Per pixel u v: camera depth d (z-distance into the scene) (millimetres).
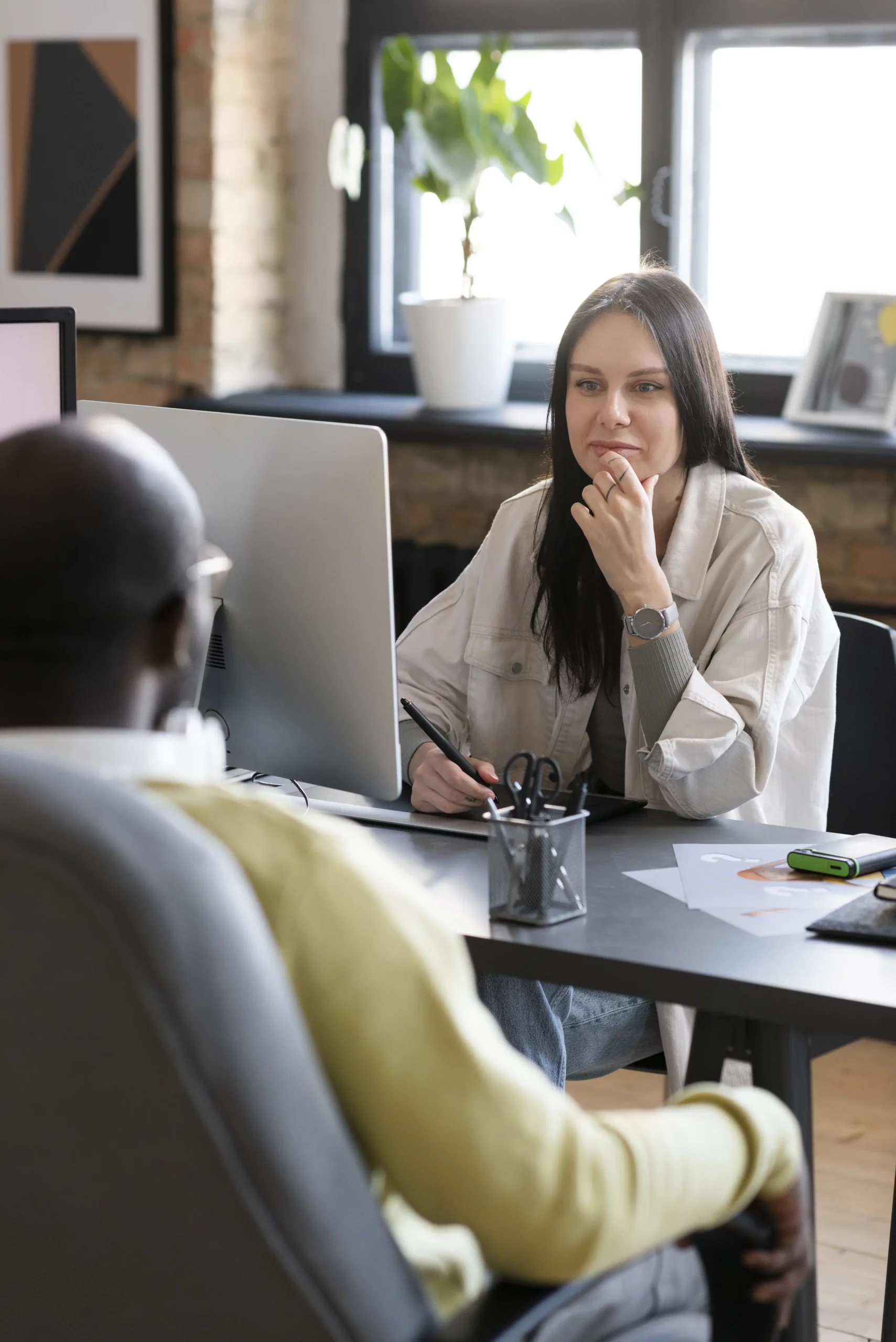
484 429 3904
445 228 4418
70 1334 1114
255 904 1021
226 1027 974
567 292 4289
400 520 4215
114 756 1083
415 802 2188
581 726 2504
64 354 2262
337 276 4523
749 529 2373
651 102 4078
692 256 4172
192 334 4328
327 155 4461
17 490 1058
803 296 4070
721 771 2135
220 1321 1062
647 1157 1146
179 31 4188
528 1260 1101
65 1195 1054
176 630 1121
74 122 4355
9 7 4371
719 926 1670
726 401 2445
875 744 2494
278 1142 1000
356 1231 1051
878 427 3738
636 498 2248
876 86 3908
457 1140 1061
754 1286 1305
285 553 2023
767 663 2268
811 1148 1539
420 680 2570
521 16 4195
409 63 4008
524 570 2543
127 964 957
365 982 1061
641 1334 1237
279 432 2021
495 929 1661
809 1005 1468
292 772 2168
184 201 4270
